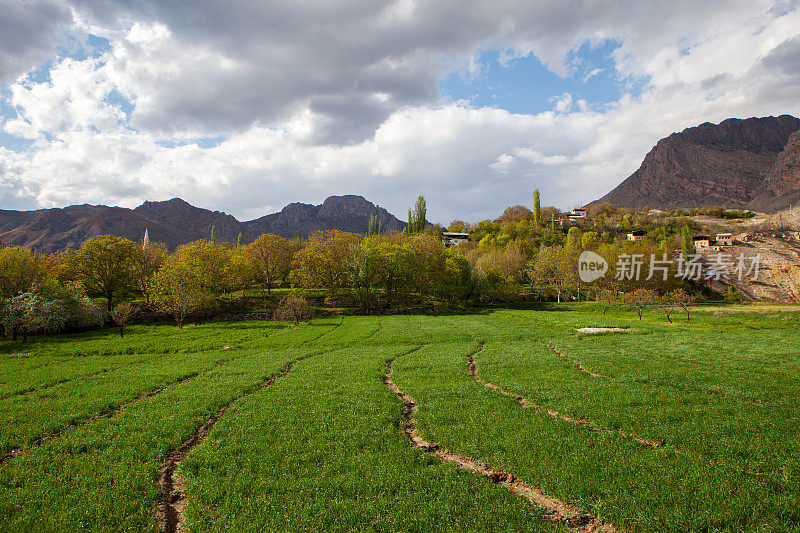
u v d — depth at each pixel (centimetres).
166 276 6156
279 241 10662
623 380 2250
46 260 7156
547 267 10106
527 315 6831
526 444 1379
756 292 12444
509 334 4559
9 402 2164
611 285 9869
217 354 3766
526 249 13775
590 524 965
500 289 9506
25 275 5878
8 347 4434
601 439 1399
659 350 3175
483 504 1020
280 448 1421
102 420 1798
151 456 1391
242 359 3394
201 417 1803
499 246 14688
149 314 7306
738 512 929
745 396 1853
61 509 1068
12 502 1098
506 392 2166
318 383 2397
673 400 1811
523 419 1638
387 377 2612
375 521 966
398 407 1873
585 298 10112
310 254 8988
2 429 1702
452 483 1130
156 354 3969
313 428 1617
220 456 1370
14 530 979
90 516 1034
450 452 1392
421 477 1175
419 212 16462
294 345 4216
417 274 8781
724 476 1099
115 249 7381
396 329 5188
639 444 1360
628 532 922
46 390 2406
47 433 1675
